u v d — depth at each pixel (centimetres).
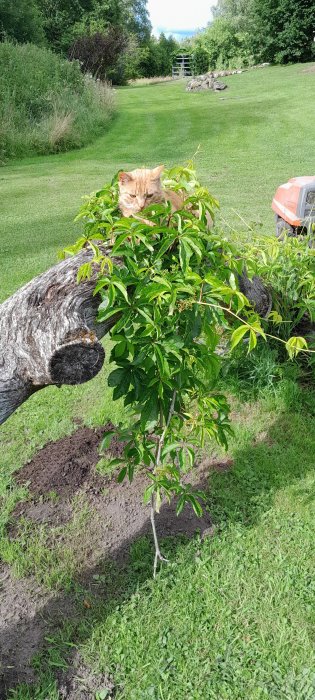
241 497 343
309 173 1276
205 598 281
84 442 401
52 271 253
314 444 384
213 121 2092
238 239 461
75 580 297
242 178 1266
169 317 234
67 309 231
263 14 3672
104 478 368
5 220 1053
